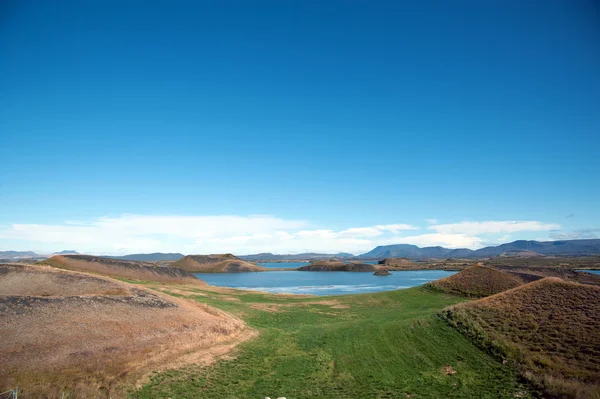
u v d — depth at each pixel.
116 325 28.66
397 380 26.44
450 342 32.81
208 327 34.03
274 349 33.56
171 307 35.56
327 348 34.28
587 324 29.38
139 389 22.39
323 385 25.88
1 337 23.30
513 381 24.67
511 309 36.12
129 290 37.47
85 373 22.36
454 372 27.09
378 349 33.16
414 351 31.89
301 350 33.84
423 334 35.50
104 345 25.67
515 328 32.09
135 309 32.47
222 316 40.16
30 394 19.19
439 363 28.97
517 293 39.47
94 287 36.47
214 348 31.25
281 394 24.05
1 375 20.25
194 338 31.09
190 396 22.61
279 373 27.92
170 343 28.83
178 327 31.75
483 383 24.84
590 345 26.27
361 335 37.56
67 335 25.45
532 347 28.27
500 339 30.72
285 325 45.09
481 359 28.73
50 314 27.47
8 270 37.81
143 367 24.91
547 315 32.94
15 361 21.62
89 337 26.00
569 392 21.16
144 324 30.22
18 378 20.42
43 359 22.48
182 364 26.73
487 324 34.34
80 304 30.30
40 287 34.94
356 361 30.67
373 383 26.08
